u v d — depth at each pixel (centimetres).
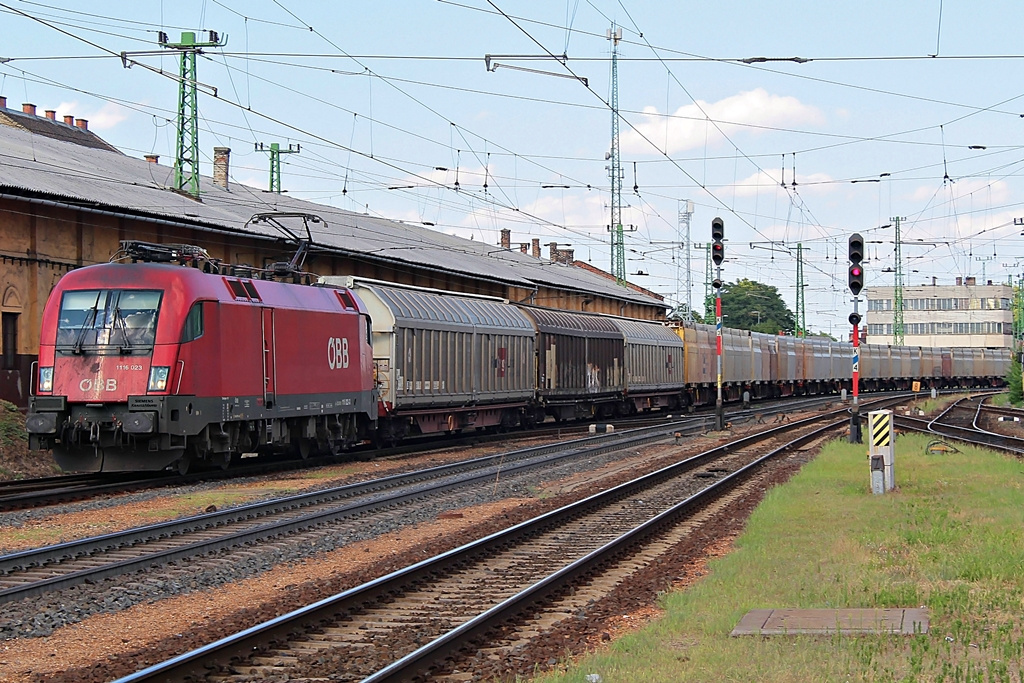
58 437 2456
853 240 3681
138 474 2748
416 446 3634
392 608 1291
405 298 3700
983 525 1788
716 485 2478
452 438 4369
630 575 1517
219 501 2214
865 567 1484
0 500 2047
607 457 3441
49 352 2459
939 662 997
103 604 1305
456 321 3950
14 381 3194
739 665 1002
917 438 4016
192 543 1686
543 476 2856
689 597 1328
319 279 3412
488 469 2948
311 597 1342
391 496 2255
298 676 1004
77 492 2238
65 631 1198
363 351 3281
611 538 1830
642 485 2569
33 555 1517
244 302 2669
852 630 1116
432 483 2588
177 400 2420
